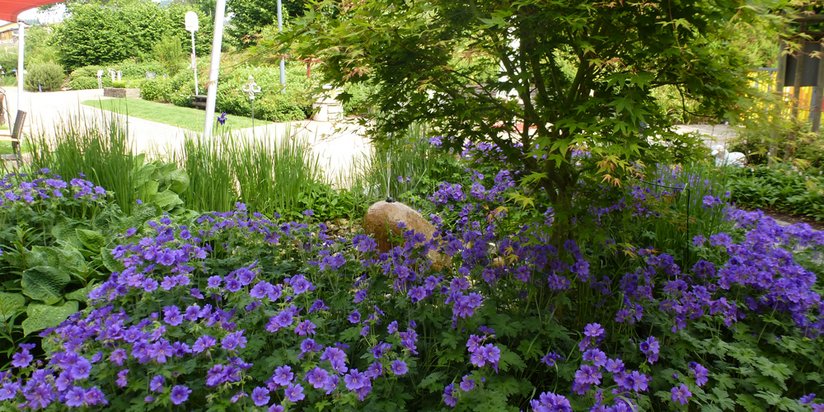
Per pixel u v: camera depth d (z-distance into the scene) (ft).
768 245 9.44
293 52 7.41
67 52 99.40
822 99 21.52
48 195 10.78
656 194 10.69
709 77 7.02
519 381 6.72
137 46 102.89
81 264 9.41
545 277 8.05
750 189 19.52
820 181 18.39
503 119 8.35
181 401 5.63
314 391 6.20
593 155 7.66
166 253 7.76
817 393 7.39
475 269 8.08
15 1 28.96
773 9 6.54
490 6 6.93
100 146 13.21
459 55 7.21
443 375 6.68
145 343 5.90
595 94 7.49
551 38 7.17
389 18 7.43
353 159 19.10
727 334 8.48
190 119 40.83
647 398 6.43
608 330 8.25
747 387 7.13
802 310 7.86
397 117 8.85
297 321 6.77
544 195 9.57
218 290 7.73
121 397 5.93
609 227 8.87
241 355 6.70
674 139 8.34
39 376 5.74
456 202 14.29
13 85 85.76
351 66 7.15
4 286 9.07
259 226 9.86
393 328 6.77
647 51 6.86
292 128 18.97
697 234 10.62
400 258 8.34
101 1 120.78
